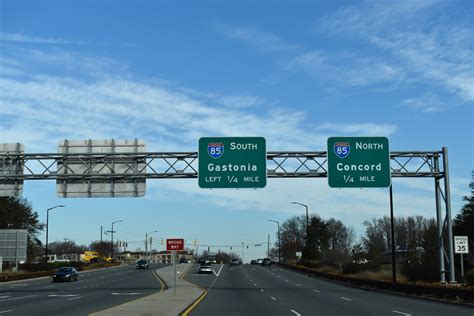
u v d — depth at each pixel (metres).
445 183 34.78
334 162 32.59
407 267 50.72
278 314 21.92
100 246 148.50
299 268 83.81
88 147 34.53
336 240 165.62
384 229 154.62
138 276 70.38
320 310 23.91
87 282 57.03
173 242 35.22
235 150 32.34
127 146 34.38
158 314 20.30
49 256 151.38
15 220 101.88
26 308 25.53
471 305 25.98
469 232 57.81
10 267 79.81
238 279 61.25
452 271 34.88
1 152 34.56
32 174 34.19
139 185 33.84
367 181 32.53
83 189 34.00
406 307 25.70
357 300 30.67
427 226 144.25
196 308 24.77
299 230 172.25
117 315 19.91
